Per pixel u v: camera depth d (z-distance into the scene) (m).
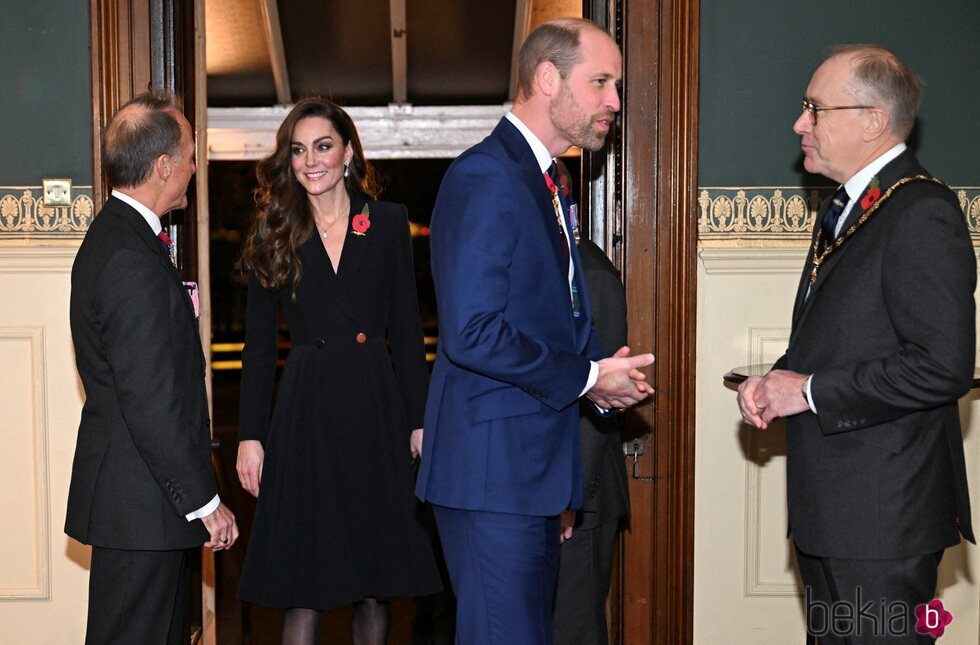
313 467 2.97
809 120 2.35
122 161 2.47
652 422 3.44
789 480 2.37
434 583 3.04
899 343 2.18
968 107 3.37
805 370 2.30
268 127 6.74
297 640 3.00
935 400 2.10
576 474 2.22
